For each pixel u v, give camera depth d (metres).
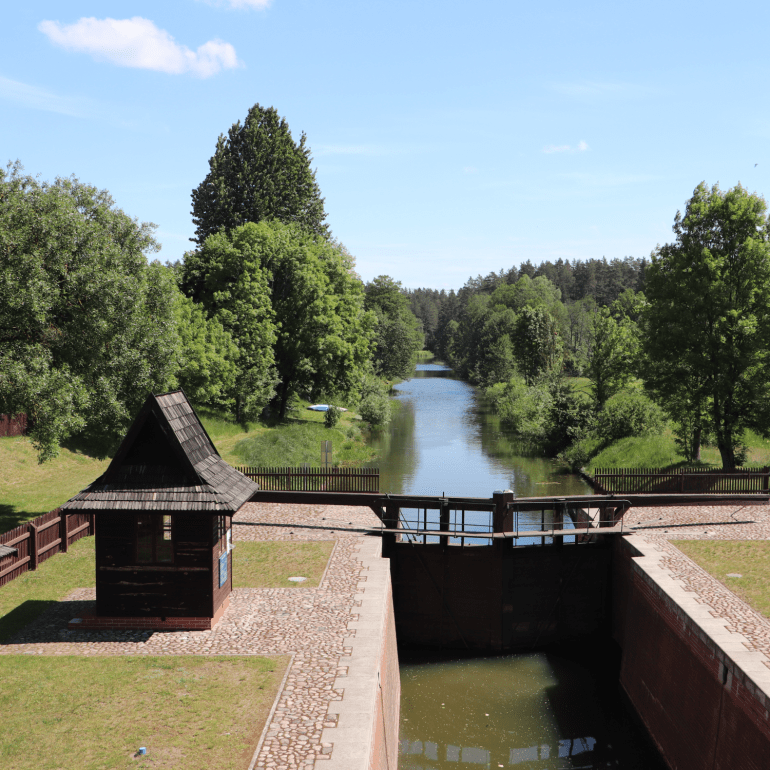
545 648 22.38
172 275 31.16
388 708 14.62
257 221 66.06
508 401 71.38
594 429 49.03
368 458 47.59
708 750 13.74
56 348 23.14
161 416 15.01
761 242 33.06
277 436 46.47
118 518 15.09
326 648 14.07
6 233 21.02
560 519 22.83
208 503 14.80
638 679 18.27
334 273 61.72
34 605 16.53
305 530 23.16
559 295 165.88
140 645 14.31
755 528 23.06
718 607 15.58
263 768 9.95
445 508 22.69
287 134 70.56
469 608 22.38
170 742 10.62
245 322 51.16
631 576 19.92
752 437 41.12
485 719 17.52
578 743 16.50
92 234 23.48
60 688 12.34
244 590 17.59
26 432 35.25
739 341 33.19
